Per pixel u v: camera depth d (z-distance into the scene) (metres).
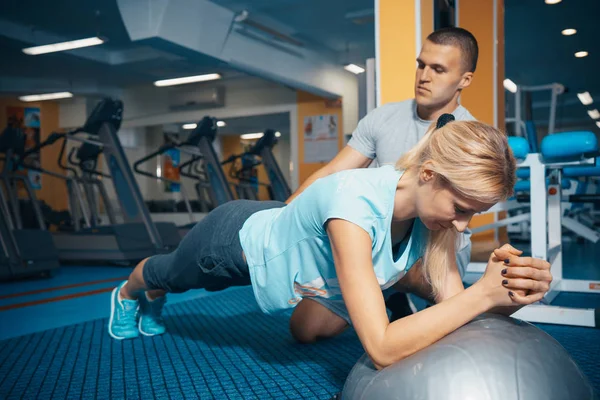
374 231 1.08
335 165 2.04
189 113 10.47
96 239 5.29
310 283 1.30
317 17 7.28
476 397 0.88
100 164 11.48
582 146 2.29
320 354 1.87
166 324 2.42
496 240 3.67
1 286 3.99
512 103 11.62
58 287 3.91
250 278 1.49
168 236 5.99
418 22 2.58
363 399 1.01
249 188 9.91
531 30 8.04
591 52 9.28
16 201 5.22
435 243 1.18
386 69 2.65
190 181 14.34
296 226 1.25
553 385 0.90
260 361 1.80
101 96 10.38
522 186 4.76
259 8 6.83
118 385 1.57
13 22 7.17
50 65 8.70
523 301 0.91
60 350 1.99
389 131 1.93
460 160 0.90
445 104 1.80
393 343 0.99
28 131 10.52
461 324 0.97
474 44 1.74
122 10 6.04
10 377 1.67
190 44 6.34
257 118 12.96
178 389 1.53
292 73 8.23
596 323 2.15
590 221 6.52
